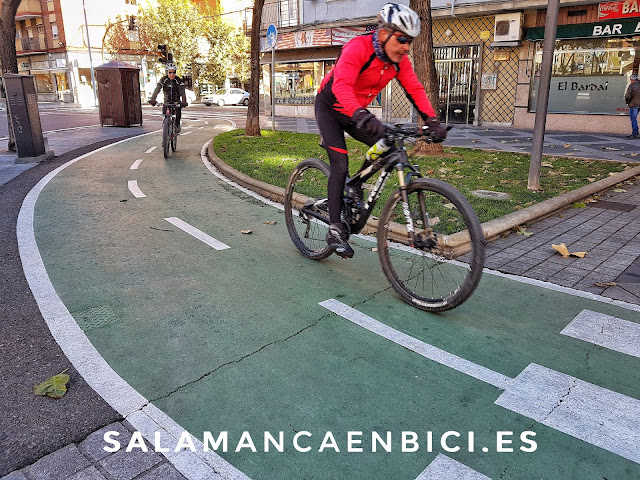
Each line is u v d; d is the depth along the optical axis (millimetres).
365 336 3215
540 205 5918
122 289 3932
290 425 2381
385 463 2148
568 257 4621
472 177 7953
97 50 47812
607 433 2326
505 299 3752
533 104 17719
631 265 4379
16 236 5285
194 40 43094
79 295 3816
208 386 2674
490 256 4668
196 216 6168
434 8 18328
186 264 4500
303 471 2105
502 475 2084
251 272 4324
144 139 15539
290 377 2758
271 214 6328
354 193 3959
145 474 2080
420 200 3537
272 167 9094
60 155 11688
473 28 18719
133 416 2430
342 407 2508
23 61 51875
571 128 16953
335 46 23078
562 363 2900
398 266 4344
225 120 24828
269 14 25891
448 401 2561
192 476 2076
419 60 9914
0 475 2055
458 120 19812
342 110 3770
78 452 2195
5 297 3768
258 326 3344
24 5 47438
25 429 2330
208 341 3143
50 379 2682
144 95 50156
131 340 3146
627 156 10359
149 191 7578
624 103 15945
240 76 45938
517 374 2793
